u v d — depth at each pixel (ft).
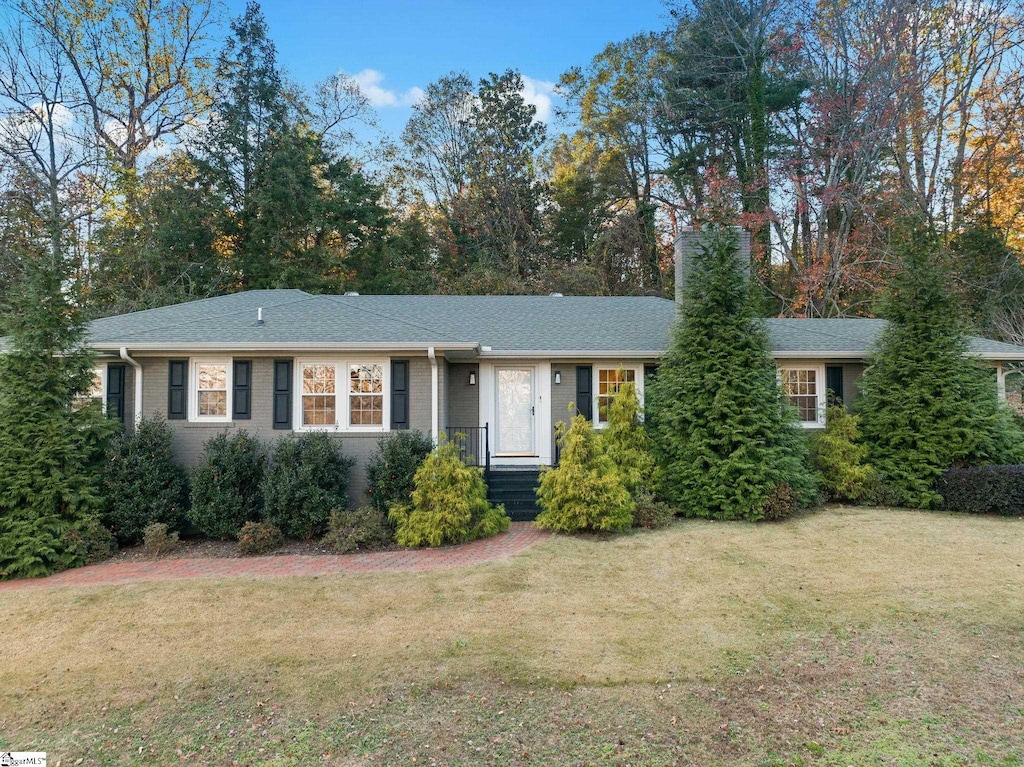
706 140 99.25
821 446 41.11
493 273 98.53
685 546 30.53
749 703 15.70
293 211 86.48
